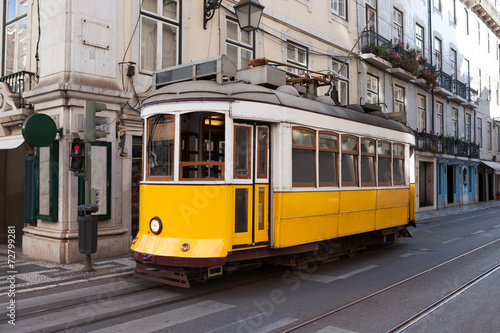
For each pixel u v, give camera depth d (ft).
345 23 59.16
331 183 26.91
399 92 72.54
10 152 36.63
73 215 29.30
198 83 22.20
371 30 63.67
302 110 24.47
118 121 32.12
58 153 29.55
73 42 29.45
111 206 31.37
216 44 40.34
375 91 65.87
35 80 32.42
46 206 30.12
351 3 60.85
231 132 21.18
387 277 25.05
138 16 33.63
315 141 25.57
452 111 93.61
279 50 47.78
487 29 117.91
